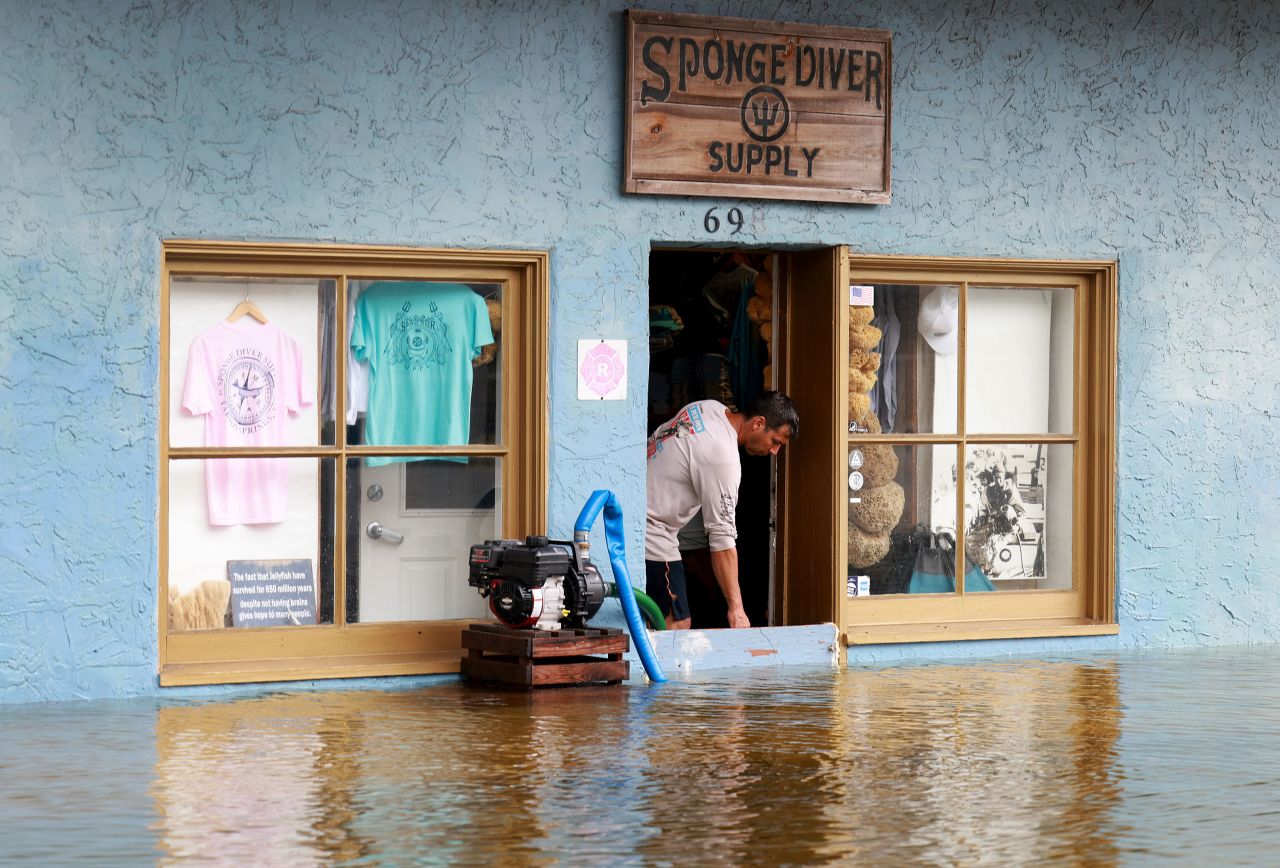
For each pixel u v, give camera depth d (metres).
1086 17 9.75
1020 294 9.90
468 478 8.80
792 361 9.73
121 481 7.97
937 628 9.60
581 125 8.75
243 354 8.40
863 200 9.23
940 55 9.46
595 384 8.80
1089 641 9.84
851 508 9.53
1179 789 6.14
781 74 9.06
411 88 8.44
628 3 8.82
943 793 6.04
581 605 8.37
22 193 7.80
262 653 8.39
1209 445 10.08
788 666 9.16
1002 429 9.87
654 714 7.56
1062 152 9.73
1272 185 10.20
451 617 8.80
